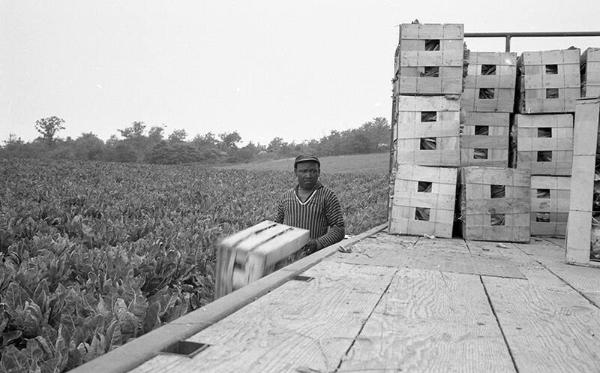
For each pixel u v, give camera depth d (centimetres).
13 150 13488
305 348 199
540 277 391
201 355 185
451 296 306
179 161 11456
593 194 479
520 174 704
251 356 187
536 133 848
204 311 238
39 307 365
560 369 186
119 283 445
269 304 265
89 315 342
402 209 729
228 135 14238
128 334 303
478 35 902
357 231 1145
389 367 182
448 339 219
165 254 577
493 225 697
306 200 532
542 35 884
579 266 468
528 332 234
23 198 1596
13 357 274
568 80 834
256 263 336
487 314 265
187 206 1627
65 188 2062
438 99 741
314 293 296
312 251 491
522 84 862
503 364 190
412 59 750
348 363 185
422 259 464
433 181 724
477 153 905
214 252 662
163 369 169
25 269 451
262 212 1439
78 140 15975
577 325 248
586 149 481
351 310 261
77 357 269
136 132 16125
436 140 736
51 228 863
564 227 811
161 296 371
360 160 7931
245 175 4103
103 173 3478
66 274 500
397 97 799
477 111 903
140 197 1828
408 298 295
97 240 766
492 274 392
